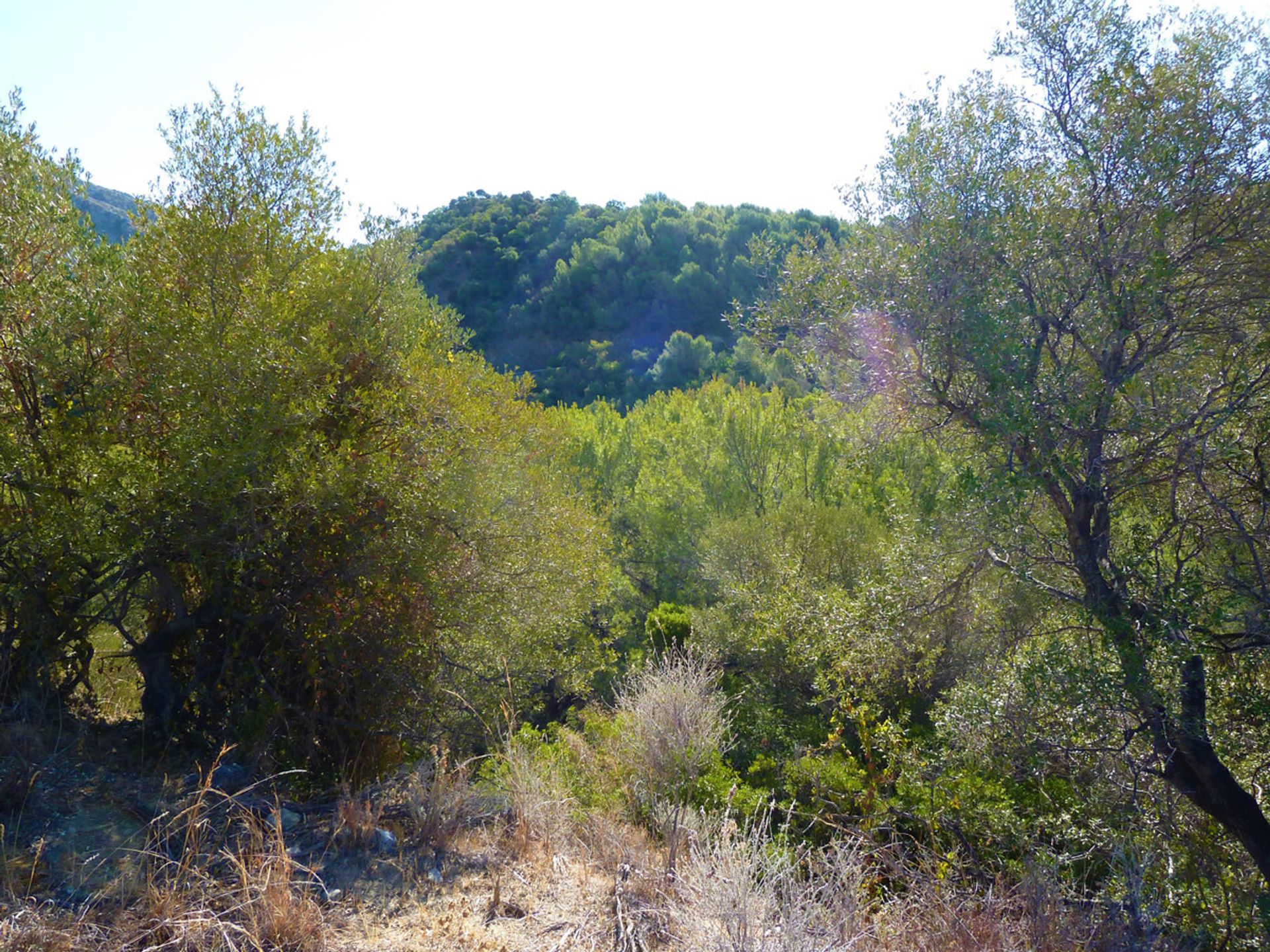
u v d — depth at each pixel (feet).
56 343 13.55
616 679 33.30
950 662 22.70
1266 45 16.30
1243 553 16.43
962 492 16.90
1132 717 15.61
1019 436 15.57
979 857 17.10
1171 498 15.93
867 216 19.02
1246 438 15.99
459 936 10.13
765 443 53.93
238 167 16.78
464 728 19.53
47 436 14.02
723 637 38.75
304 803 13.75
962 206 17.15
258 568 15.62
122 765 13.34
